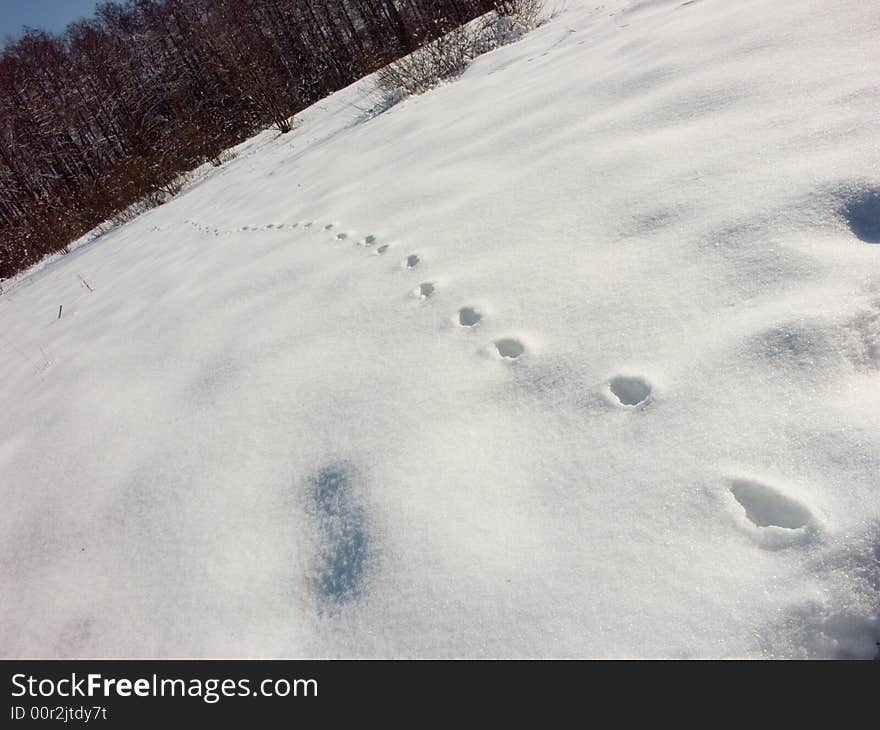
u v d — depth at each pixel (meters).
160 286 5.04
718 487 1.21
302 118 13.98
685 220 2.06
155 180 13.15
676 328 1.66
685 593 1.07
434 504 1.50
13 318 8.02
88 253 11.02
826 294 1.48
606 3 7.08
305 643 1.35
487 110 4.66
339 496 1.70
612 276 2.00
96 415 3.09
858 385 1.27
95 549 2.04
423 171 4.07
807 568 1.02
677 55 3.39
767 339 1.45
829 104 2.21
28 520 2.42
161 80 28.59
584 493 1.35
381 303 2.63
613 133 2.97
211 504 1.95
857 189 1.74
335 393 2.17
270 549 1.66
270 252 4.21
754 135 2.29
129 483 2.30
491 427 1.67
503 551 1.30
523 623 1.15
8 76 25.89
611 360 1.67
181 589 1.67
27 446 3.15
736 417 1.32
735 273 1.73
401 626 1.27
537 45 6.50
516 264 2.37
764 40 2.95
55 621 1.79
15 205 23.91
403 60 9.27
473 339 2.08
